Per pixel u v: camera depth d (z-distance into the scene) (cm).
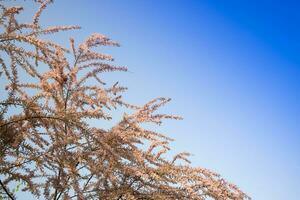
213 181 540
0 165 454
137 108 656
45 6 516
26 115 423
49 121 429
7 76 466
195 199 507
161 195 530
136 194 553
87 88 654
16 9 482
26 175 467
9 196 467
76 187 467
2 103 420
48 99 596
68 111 425
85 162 537
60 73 638
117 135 538
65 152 497
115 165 509
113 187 556
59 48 498
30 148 475
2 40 432
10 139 459
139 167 542
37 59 462
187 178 525
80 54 666
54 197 529
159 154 626
